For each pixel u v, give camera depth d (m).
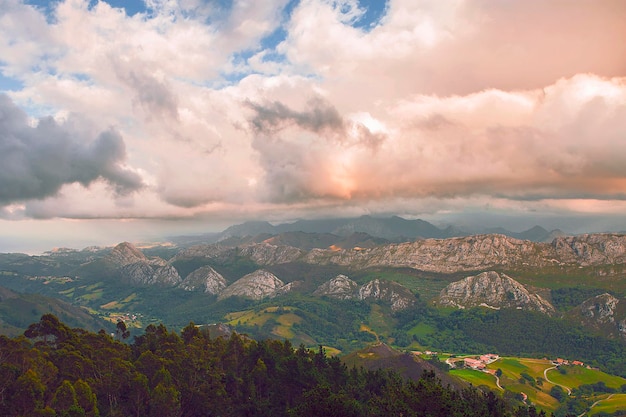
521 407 148.88
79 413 102.75
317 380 146.75
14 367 114.81
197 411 141.50
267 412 140.88
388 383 164.75
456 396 133.75
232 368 168.00
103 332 164.00
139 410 129.00
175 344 164.00
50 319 147.88
